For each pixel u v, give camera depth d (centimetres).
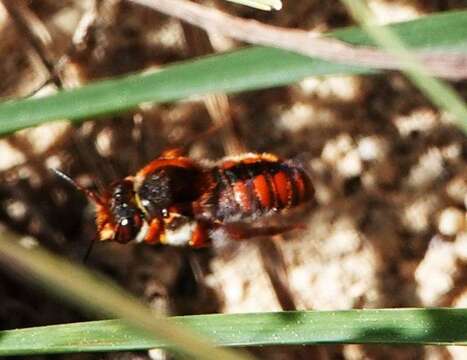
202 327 12
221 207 13
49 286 11
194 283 14
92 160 14
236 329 12
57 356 14
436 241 14
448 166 14
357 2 12
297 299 14
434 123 14
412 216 14
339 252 14
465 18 12
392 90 14
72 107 12
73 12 14
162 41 14
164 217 13
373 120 14
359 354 14
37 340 12
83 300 10
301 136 14
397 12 14
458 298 14
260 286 14
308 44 11
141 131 14
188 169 14
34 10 14
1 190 14
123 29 14
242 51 12
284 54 12
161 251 14
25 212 14
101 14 14
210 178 14
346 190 14
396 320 12
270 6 12
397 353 14
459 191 14
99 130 14
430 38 12
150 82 12
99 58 14
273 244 14
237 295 14
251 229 13
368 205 14
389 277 14
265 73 12
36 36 14
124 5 14
